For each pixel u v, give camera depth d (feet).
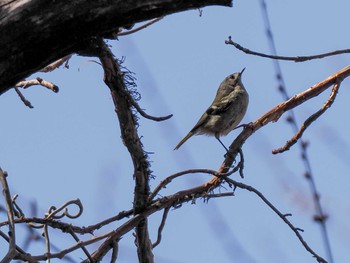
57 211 31.48
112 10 25.00
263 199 31.89
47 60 25.98
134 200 32.27
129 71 30.14
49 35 25.23
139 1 25.00
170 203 32.65
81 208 31.73
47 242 30.63
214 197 33.09
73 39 25.66
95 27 25.40
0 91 26.37
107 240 31.83
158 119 27.66
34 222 30.81
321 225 21.97
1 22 24.93
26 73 25.94
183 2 25.09
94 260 31.40
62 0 24.93
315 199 22.80
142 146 31.45
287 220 31.19
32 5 24.95
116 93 30.07
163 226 33.09
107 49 29.04
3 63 25.39
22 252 29.45
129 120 30.66
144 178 31.81
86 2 24.90
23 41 25.16
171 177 32.60
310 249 31.07
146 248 32.94
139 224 32.37
